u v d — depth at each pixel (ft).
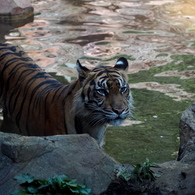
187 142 27.48
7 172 19.81
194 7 66.33
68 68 43.21
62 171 20.34
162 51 48.93
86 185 19.85
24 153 20.39
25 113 31.42
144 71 43.86
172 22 59.21
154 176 21.52
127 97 27.73
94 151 21.70
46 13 62.49
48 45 49.55
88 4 67.51
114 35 53.57
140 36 53.52
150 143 32.83
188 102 38.32
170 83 41.57
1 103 34.04
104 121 27.68
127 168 21.99
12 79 32.76
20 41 50.75
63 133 28.63
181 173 21.42
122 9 64.90
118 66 28.60
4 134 21.50
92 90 26.94
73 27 56.29
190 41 52.19
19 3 59.52
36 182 19.31
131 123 35.63
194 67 45.03
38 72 32.76
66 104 28.40
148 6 66.69
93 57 46.26
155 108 37.45
